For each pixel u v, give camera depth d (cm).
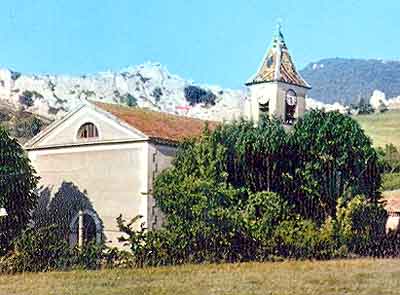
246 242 3775
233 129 4400
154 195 4078
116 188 4422
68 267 3375
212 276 3020
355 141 4644
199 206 3784
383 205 4838
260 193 4047
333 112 4731
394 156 8875
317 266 3472
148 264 3503
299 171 4488
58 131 4778
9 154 3941
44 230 3475
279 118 4847
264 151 4347
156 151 4353
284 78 5262
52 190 4750
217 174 4031
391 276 3028
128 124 4381
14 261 3278
